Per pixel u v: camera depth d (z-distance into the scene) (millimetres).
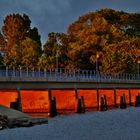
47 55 145625
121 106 100188
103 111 88875
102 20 153500
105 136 47156
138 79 123875
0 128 57312
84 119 69812
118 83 110250
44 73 82250
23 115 65688
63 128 56438
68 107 92875
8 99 81375
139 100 109375
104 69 138125
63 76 88062
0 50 158125
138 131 51750
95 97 101562
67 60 141875
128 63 139875
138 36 167500
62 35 150875
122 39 152125
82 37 149250
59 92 92500
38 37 160625
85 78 95562
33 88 79438
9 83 73438
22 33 157625
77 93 93250
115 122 64000
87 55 143750
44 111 85438
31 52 133750
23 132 52438
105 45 145875
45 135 49281
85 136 47594
